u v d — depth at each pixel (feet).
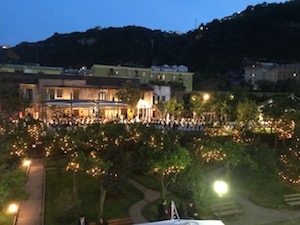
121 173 71.67
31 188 75.46
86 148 71.36
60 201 60.75
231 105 163.63
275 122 128.47
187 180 71.61
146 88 184.44
